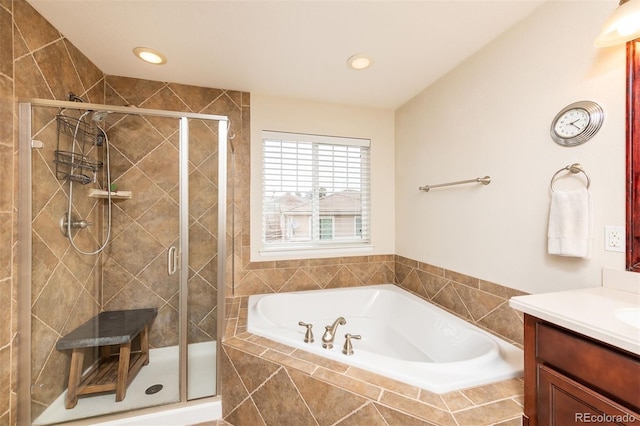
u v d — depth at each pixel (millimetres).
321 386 1145
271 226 2334
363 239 2551
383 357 1266
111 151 1740
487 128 1596
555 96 1249
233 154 2176
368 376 1158
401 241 2457
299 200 2395
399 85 2098
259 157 2250
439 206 1991
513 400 1019
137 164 1741
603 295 986
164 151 1737
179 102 2072
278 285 2287
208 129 1741
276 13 1354
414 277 2260
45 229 1432
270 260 2273
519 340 1402
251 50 1666
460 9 1327
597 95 1103
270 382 1297
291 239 2385
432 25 1438
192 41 1579
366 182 2547
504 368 1178
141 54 1707
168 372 1717
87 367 1560
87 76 1747
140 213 1764
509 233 1469
